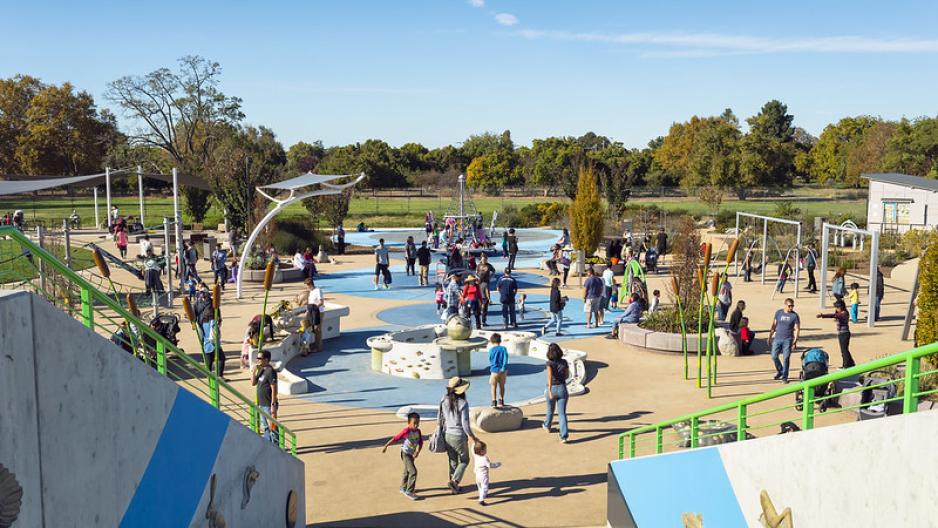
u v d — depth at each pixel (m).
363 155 107.94
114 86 86.88
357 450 12.80
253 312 25.19
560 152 104.38
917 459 4.70
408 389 16.48
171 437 6.15
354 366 18.45
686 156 112.62
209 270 35.69
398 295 29.39
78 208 79.88
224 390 15.65
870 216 44.97
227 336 21.25
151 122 89.31
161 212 75.19
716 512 7.21
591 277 22.66
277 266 32.81
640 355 19.28
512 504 10.59
